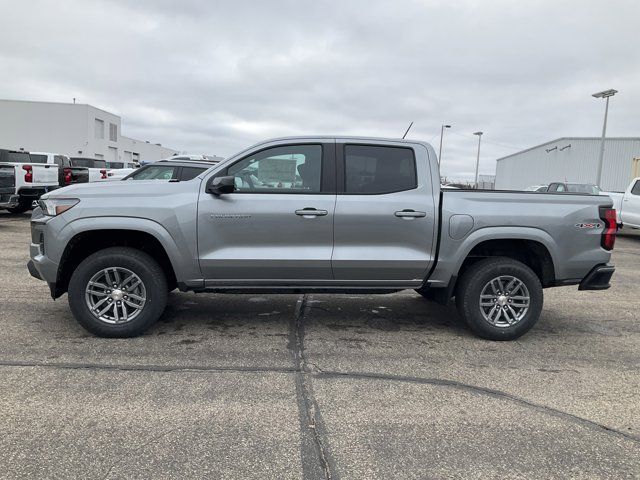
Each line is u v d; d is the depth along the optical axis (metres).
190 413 3.50
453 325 5.78
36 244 5.00
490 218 5.04
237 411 3.55
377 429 3.36
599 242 5.21
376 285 5.15
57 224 4.75
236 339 5.07
